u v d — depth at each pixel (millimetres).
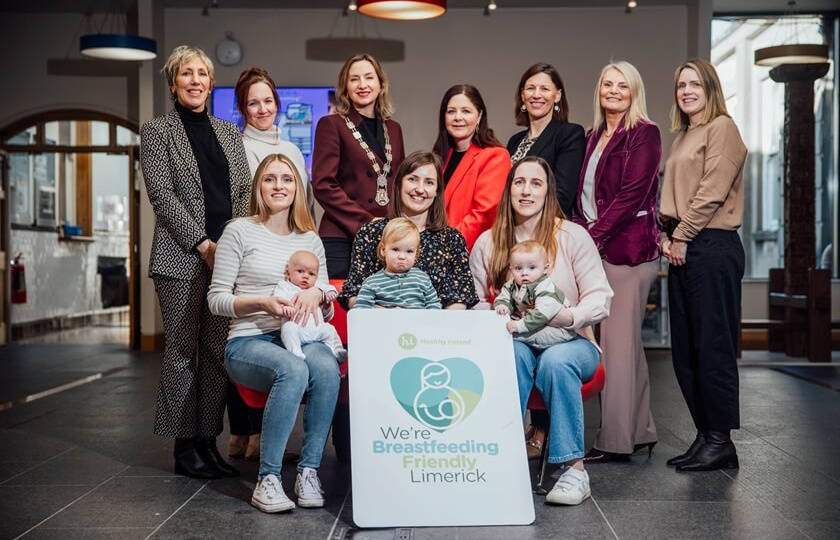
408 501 2906
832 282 9914
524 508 2932
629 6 9125
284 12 9383
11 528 2910
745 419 5078
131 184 9484
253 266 3312
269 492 3072
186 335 3578
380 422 2975
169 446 4273
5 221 10156
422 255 3365
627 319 3805
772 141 10398
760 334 9703
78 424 4930
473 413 3018
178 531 2859
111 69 9805
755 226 10461
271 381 3121
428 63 9414
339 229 3973
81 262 12750
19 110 9875
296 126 9305
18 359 8531
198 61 3600
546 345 3264
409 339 3062
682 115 3881
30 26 9836
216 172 3678
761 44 10414
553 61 9375
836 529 2869
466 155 3906
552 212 3385
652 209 3846
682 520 2967
